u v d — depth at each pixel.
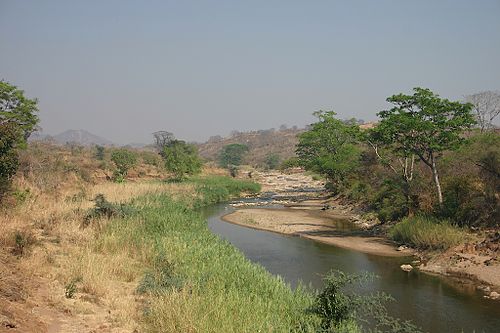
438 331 13.55
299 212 41.31
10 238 14.87
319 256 23.66
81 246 16.91
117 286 13.40
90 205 24.77
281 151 165.62
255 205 47.53
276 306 12.26
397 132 27.98
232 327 9.99
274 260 22.77
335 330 10.52
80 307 10.98
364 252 24.45
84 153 74.94
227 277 14.22
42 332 9.14
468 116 26.14
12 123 23.80
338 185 50.09
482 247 20.95
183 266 15.24
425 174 31.55
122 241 17.95
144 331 10.12
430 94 26.45
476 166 26.98
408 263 21.80
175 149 65.44
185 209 29.80
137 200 30.89
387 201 32.59
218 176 73.75
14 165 22.66
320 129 55.62
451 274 19.48
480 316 14.73
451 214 25.03
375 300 12.88
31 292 11.13
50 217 20.08
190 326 9.88
